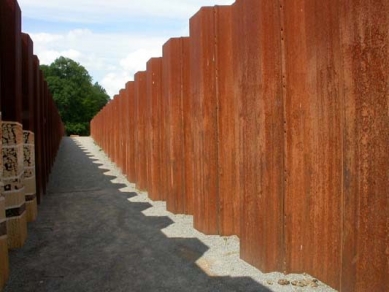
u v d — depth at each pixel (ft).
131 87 45.50
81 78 251.60
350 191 12.21
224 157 20.95
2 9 20.06
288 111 15.16
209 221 21.43
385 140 11.00
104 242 21.24
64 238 22.18
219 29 20.77
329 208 13.82
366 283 11.67
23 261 18.37
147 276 16.20
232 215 21.11
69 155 84.28
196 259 17.79
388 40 10.77
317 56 14.11
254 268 16.14
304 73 14.99
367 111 11.49
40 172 32.91
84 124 233.96
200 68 21.33
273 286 14.32
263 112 15.33
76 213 28.81
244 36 16.56
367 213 11.60
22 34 26.35
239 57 17.03
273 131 15.29
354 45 11.76
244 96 16.67
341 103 12.88
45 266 17.67
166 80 27.81
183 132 26.32
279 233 15.42
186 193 26.78
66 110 227.81
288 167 15.21
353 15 11.75
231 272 15.96
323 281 14.23
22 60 26.40
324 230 14.08
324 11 13.65
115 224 25.12
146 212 28.17
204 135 21.29
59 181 46.44
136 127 40.83
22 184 21.30
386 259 11.05
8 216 20.20
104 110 88.74
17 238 20.38
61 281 15.92
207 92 21.07
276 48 15.20
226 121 20.85
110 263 17.89
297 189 15.19
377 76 11.14
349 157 12.19
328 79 13.64
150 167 33.65
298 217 15.23
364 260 11.72
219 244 19.76
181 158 26.78
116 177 49.98
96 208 30.45
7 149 20.13
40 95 36.32
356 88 11.80
